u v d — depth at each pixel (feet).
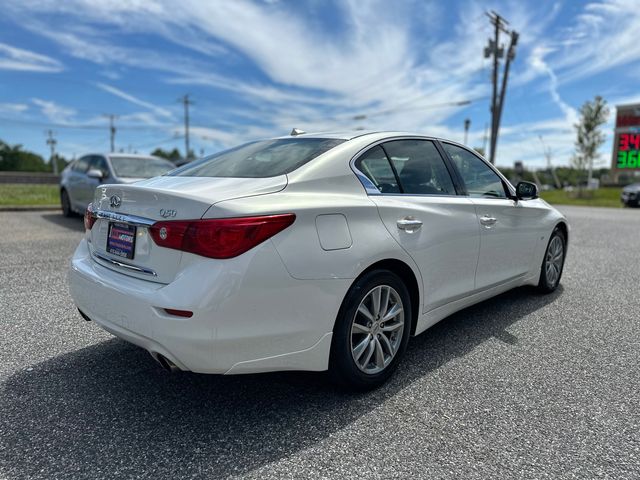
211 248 6.91
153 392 8.78
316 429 7.61
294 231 7.43
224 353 6.99
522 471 6.59
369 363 8.90
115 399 8.51
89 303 8.44
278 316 7.29
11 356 10.18
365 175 9.16
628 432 7.56
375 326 8.77
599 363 10.14
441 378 9.41
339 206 8.10
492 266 11.95
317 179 8.41
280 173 8.45
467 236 10.71
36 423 7.72
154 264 7.50
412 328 9.85
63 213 34.53
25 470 6.56
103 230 8.84
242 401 8.50
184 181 8.77
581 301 14.74
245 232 6.98
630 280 17.58
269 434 7.47
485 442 7.28
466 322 12.72
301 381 9.25
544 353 10.66
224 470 6.61
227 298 6.84
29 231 26.61
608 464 6.75
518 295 15.42
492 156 80.64
